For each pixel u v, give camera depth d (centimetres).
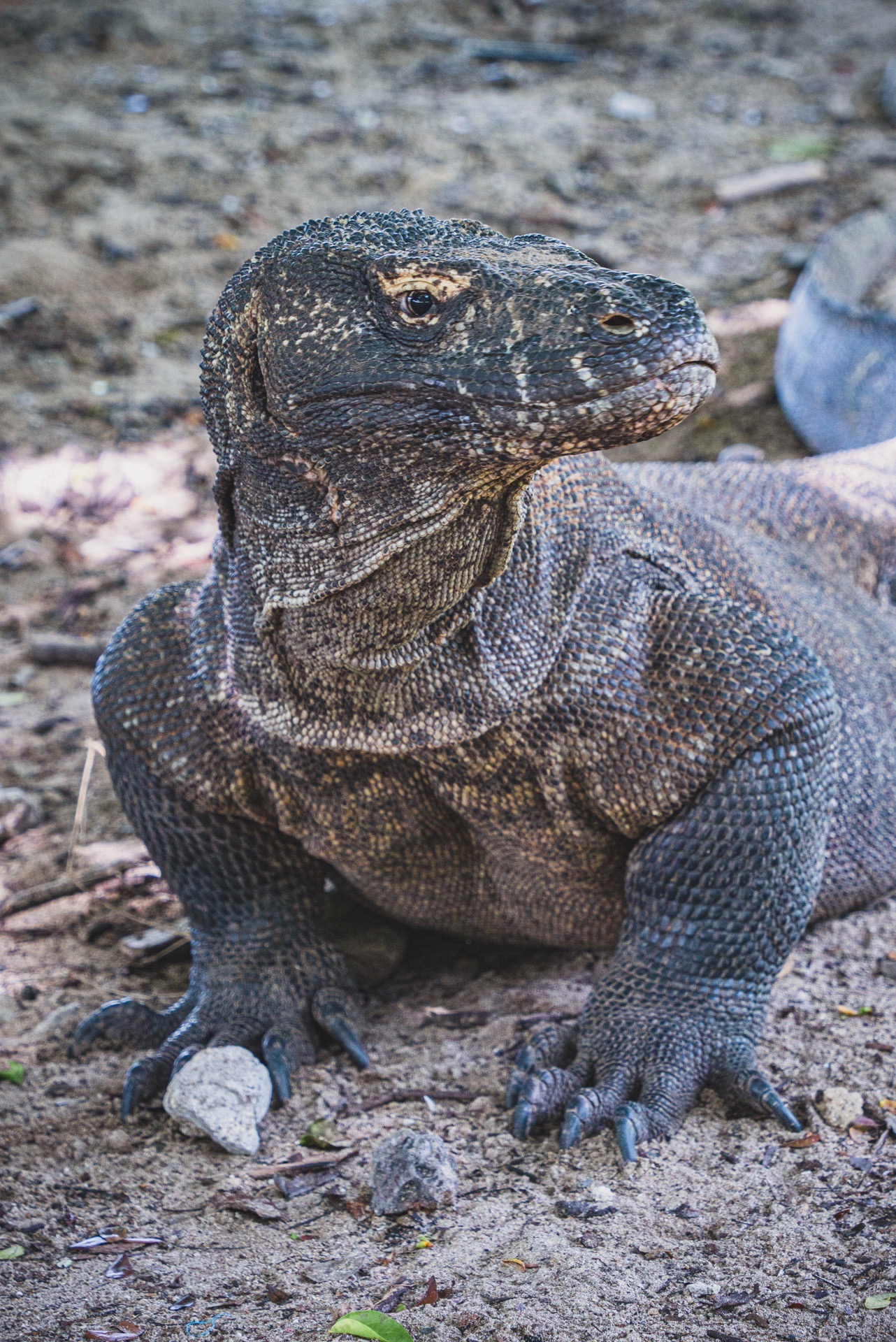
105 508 1407
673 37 2456
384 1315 528
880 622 962
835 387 1389
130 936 866
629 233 1848
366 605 574
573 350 504
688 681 675
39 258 1720
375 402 536
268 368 567
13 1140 673
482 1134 657
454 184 1941
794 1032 716
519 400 507
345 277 553
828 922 830
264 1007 743
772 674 680
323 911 786
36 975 831
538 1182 620
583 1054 682
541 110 2159
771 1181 610
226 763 717
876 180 1967
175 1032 731
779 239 1828
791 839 684
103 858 936
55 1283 572
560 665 651
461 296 529
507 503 559
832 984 761
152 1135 679
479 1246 577
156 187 1894
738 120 2148
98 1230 609
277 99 2153
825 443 1411
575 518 662
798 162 2008
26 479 1438
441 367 521
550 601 638
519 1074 673
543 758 663
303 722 638
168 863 771
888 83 2170
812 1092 668
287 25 2430
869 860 844
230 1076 680
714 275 1753
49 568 1327
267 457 575
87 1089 716
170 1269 579
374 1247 587
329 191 1916
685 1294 543
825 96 2225
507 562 586
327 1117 685
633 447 1464
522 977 797
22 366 1591
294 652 618
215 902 770
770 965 697
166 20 2403
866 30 2480
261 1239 598
